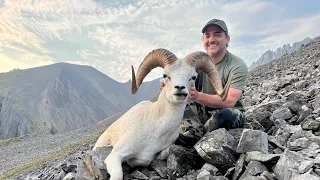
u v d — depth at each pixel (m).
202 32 1.59
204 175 1.14
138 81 1.49
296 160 1.01
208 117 1.64
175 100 1.22
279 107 1.72
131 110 1.49
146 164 1.35
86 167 1.39
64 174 1.88
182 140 1.43
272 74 5.46
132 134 1.32
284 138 1.33
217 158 1.22
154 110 1.34
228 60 1.57
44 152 11.70
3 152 13.58
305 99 1.77
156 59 1.37
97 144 1.66
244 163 1.15
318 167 0.97
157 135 1.32
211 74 1.42
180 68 1.29
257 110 1.71
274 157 1.07
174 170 1.28
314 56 4.84
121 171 1.21
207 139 1.28
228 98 1.43
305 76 3.24
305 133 1.31
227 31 1.58
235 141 1.28
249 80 5.98
